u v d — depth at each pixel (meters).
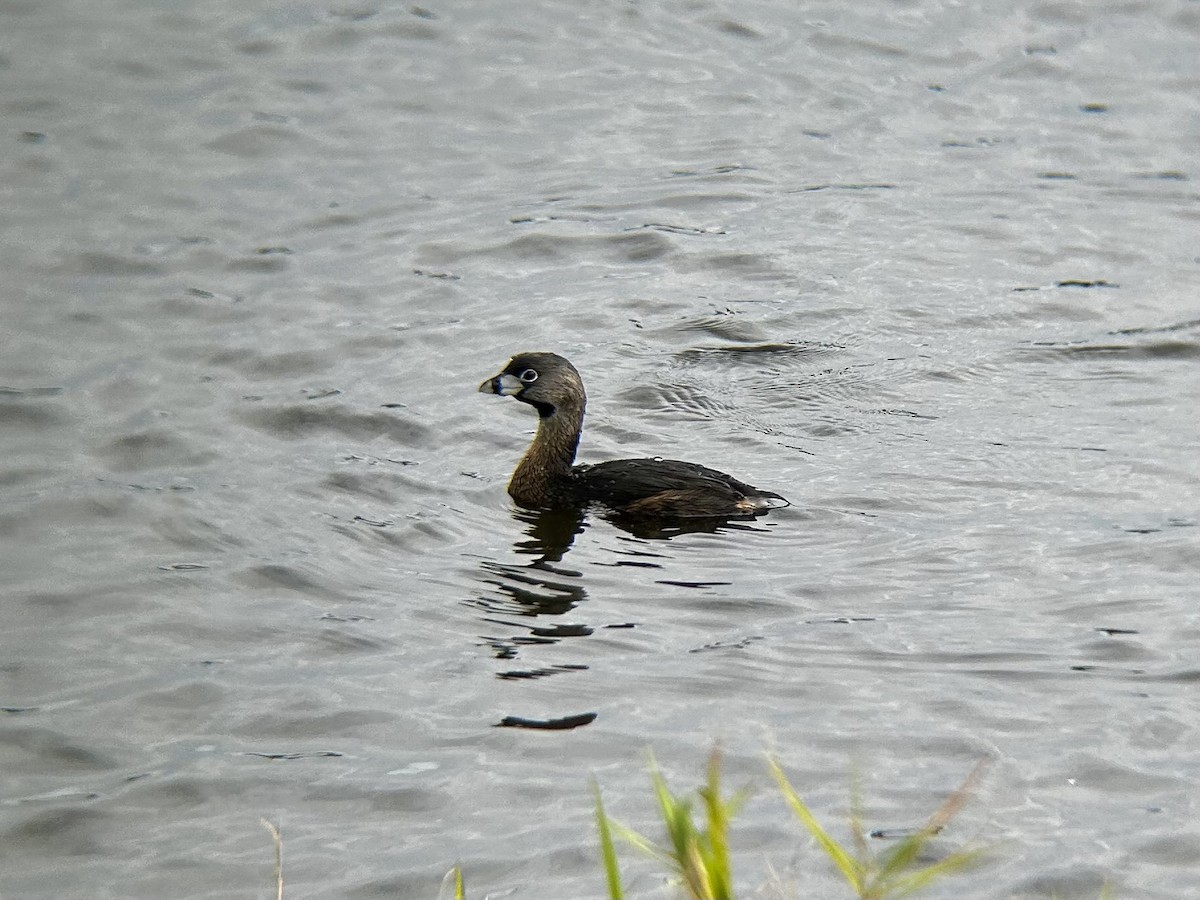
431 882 9.92
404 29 27.42
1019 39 27.30
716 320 19.36
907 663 12.36
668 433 16.75
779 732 11.44
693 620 13.10
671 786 10.80
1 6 27.77
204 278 20.48
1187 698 11.80
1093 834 10.23
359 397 17.59
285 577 13.90
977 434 16.52
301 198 22.66
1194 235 21.62
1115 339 18.72
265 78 25.84
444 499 15.51
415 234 21.72
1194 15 27.83
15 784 11.04
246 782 11.03
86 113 24.62
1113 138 24.45
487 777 10.99
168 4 28.12
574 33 27.42
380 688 12.15
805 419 16.97
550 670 12.34
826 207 22.45
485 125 24.73
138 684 12.27
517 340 18.95
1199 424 16.62
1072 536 14.39
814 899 9.59
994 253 21.14
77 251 20.97
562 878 9.91
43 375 17.94
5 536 14.59
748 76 26.20
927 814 10.47
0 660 12.60
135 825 10.59
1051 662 12.34
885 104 25.47
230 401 17.47
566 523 15.02
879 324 19.20
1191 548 14.09
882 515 14.89
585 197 22.72
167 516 14.95
